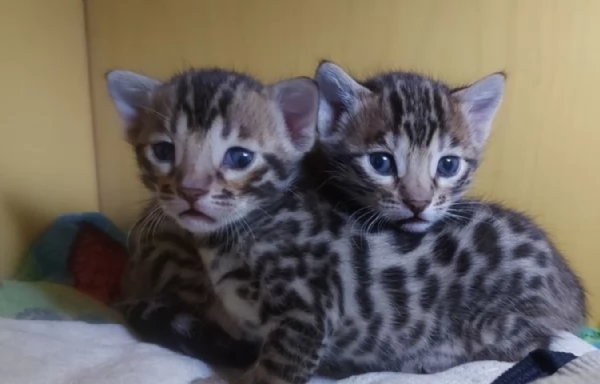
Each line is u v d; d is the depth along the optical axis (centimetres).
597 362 23
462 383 25
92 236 34
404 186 29
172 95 27
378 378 26
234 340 28
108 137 37
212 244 27
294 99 28
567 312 30
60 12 34
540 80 34
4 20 31
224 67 34
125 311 29
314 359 26
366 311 27
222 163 26
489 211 30
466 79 35
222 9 35
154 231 30
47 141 34
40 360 24
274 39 35
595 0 33
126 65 36
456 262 28
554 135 35
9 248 32
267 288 26
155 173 27
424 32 34
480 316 28
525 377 23
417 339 28
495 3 34
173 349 27
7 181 32
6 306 29
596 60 34
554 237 34
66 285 32
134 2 35
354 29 35
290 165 28
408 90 30
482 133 31
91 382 23
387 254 28
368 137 29
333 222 28
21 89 32
